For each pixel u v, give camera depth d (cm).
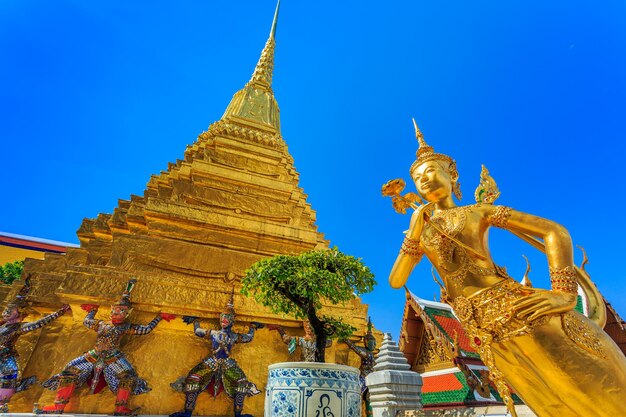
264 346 984
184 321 923
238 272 1098
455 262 337
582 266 356
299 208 1421
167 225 1130
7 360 786
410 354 1459
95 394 800
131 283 888
